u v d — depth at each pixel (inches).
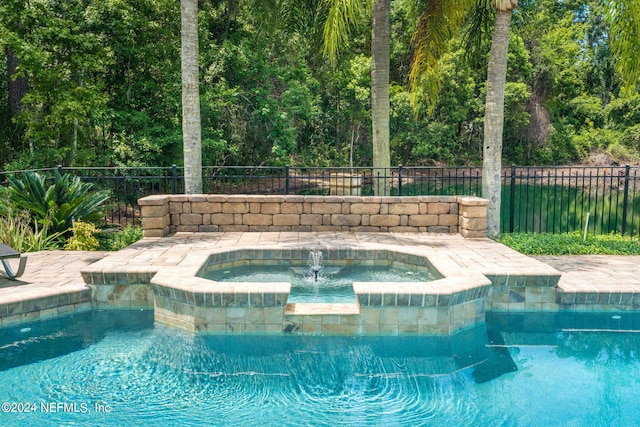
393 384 162.1
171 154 650.2
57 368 171.5
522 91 1047.6
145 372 169.0
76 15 534.6
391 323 195.0
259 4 508.4
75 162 562.3
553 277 224.4
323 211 346.3
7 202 326.6
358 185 436.5
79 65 520.4
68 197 345.1
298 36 720.3
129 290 227.3
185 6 360.5
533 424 138.7
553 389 159.3
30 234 313.9
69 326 207.0
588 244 323.0
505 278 225.6
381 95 413.7
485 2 376.2
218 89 659.4
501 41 335.3
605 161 1156.5
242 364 174.6
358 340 191.6
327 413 144.5
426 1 410.0
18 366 172.6
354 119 1058.1
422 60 404.5
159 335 197.8
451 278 211.5
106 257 263.4
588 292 225.0
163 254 272.4
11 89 577.3
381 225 346.6
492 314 222.2
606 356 183.8
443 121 1111.6
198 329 196.1
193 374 167.9
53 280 239.9
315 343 189.6
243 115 725.3
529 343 194.5
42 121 531.5
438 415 143.0
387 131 418.6
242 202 343.9
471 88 1068.5
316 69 984.3
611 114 1253.1
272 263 278.8
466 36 446.0
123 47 572.7
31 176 338.6
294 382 162.9
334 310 197.5
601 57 1296.8
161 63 617.6
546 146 1195.3
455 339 194.9
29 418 141.5
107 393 155.9
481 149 1202.0
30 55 482.3
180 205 342.3
